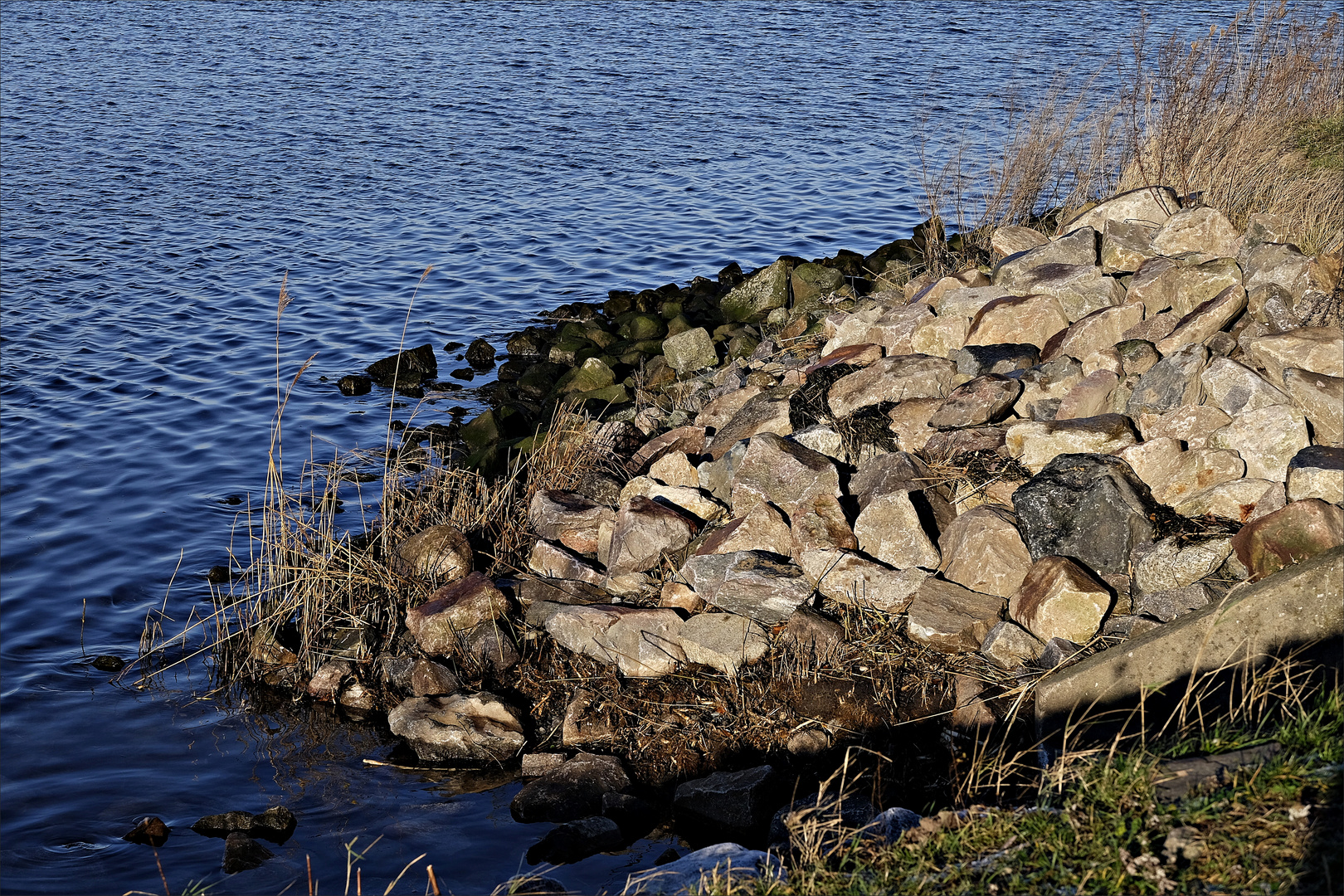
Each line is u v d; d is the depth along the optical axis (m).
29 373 13.70
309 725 7.48
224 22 39.88
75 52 34.25
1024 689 6.21
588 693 7.06
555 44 35.09
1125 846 4.14
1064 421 7.70
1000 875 4.17
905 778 5.99
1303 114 12.68
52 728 7.51
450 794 6.65
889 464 7.84
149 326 15.20
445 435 11.95
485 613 7.68
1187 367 7.63
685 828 6.08
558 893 5.31
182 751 7.26
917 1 41.62
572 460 9.89
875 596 7.11
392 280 16.86
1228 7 35.69
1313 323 8.11
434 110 26.88
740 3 42.69
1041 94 23.05
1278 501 6.61
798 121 24.78
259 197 20.66
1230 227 9.60
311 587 8.13
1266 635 5.68
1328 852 3.90
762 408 9.29
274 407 12.82
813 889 4.37
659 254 17.61
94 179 21.64
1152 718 5.66
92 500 10.73
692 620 7.21
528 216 19.48
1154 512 6.97
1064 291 9.30
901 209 19.00
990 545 7.04
